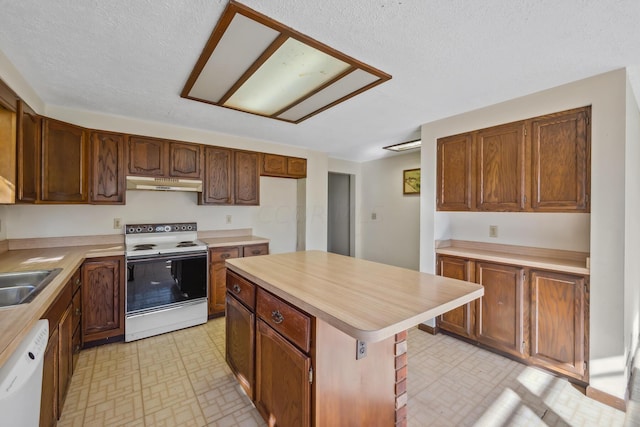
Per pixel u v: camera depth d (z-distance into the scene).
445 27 1.44
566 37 1.52
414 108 2.57
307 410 1.23
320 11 1.31
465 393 1.96
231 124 3.07
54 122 2.23
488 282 2.51
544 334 2.19
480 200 2.57
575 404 1.85
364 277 1.65
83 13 1.34
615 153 1.86
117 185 2.80
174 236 3.32
